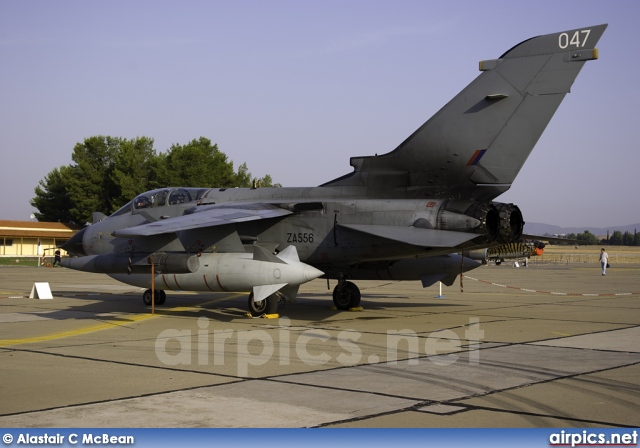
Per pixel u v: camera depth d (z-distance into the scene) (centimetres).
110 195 6631
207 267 1388
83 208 6500
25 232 6234
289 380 779
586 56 1207
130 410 645
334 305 1648
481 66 1299
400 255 1393
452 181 1331
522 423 599
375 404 665
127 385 753
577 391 720
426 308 1683
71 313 1548
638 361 902
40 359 921
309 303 1836
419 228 1303
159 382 769
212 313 1546
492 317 1459
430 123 1348
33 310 1619
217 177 6088
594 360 909
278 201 1534
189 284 1415
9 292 2278
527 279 3325
